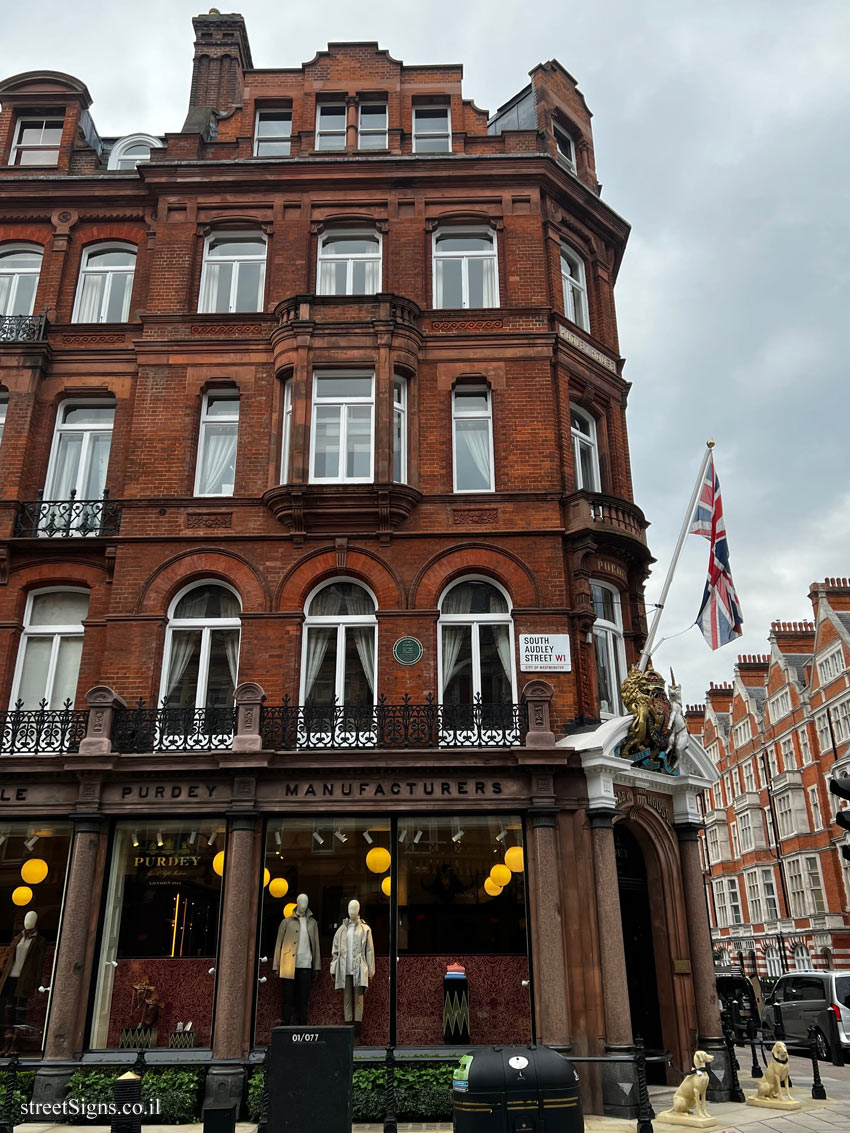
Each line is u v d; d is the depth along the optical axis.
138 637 14.64
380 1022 12.55
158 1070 11.90
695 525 15.25
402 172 17.92
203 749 13.48
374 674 14.66
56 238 18.02
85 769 13.04
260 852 13.09
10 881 13.22
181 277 17.31
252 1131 10.70
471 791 13.18
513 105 21.33
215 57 20.91
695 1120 10.73
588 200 19.03
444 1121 11.48
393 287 17.25
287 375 16.12
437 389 16.36
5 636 14.98
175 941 12.91
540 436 16.06
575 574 15.28
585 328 18.75
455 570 15.09
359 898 13.09
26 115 19.98
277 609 14.76
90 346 17.02
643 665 14.76
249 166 17.91
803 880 43.53
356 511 15.09
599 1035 12.37
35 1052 12.39
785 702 47.31
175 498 15.49
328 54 19.50
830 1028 18.42
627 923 14.45
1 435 16.59
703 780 14.75
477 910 13.02
